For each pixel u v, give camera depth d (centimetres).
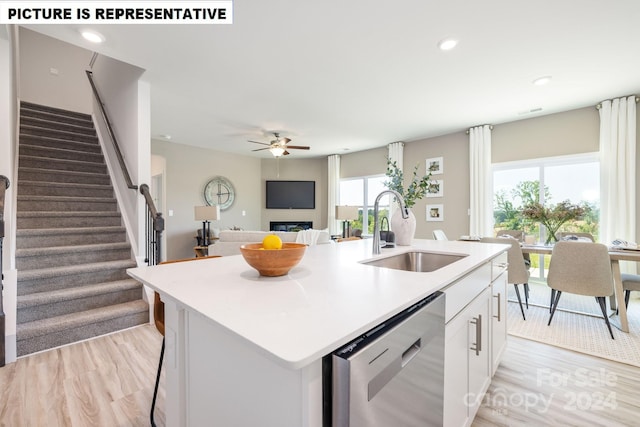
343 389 62
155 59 277
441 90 347
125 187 366
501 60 278
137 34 237
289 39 245
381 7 206
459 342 129
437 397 104
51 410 166
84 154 426
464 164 521
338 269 129
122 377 198
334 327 66
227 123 478
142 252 327
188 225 636
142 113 326
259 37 242
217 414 87
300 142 612
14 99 284
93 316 258
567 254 277
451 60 279
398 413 79
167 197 607
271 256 108
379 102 385
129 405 171
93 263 310
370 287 99
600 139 386
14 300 221
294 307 79
